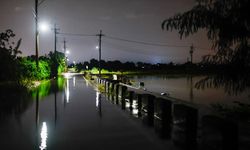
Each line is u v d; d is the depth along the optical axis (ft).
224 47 30.96
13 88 89.25
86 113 49.57
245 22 29.91
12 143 29.14
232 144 21.97
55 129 36.01
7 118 43.93
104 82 108.78
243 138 27.53
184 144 28.43
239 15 29.86
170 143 28.99
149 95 44.52
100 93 90.94
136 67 439.63
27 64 123.54
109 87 91.25
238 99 78.59
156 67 426.51
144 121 41.75
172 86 142.00
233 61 30.48
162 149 26.96
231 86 30.71
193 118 29.60
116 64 439.63
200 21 29.53
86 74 238.48
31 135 32.68
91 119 43.57
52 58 218.18
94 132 34.35
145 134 33.09
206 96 92.84
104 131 34.91
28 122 40.86
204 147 25.29
